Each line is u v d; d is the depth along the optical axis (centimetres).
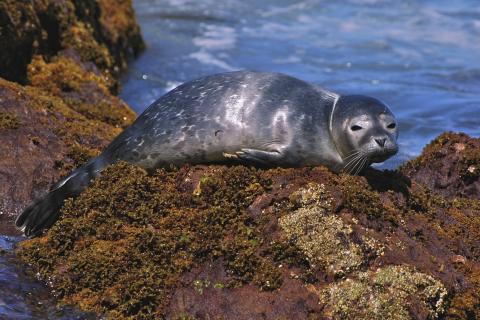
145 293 2642
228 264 2673
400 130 4741
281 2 8075
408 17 7581
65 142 3647
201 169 3034
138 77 5659
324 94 3170
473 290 2783
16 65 4428
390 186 3048
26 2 4503
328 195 2827
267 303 2591
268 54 6366
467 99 5278
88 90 4434
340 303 2595
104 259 2753
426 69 6009
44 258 2870
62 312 2675
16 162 3491
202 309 2602
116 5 5928
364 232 2770
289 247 2694
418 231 2900
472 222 3117
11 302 2691
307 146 3030
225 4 7938
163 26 7050
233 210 2814
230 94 3119
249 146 3064
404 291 2642
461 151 3572
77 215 2966
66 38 4875
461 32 7075
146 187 2969
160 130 3134
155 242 2761
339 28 7219
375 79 5762
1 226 3253
